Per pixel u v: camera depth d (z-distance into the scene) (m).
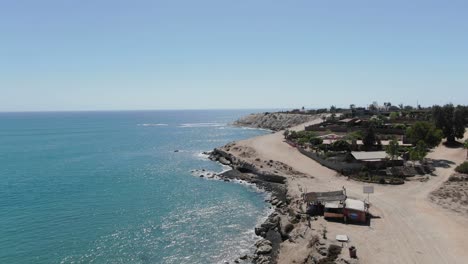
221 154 120.50
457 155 91.75
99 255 47.28
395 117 157.88
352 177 76.00
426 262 37.16
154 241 51.56
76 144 168.12
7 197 73.50
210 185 83.75
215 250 48.47
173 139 191.00
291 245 45.09
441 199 58.22
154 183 86.00
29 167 106.75
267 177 84.75
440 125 106.31
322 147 101.69
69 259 46.12
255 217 61.03
